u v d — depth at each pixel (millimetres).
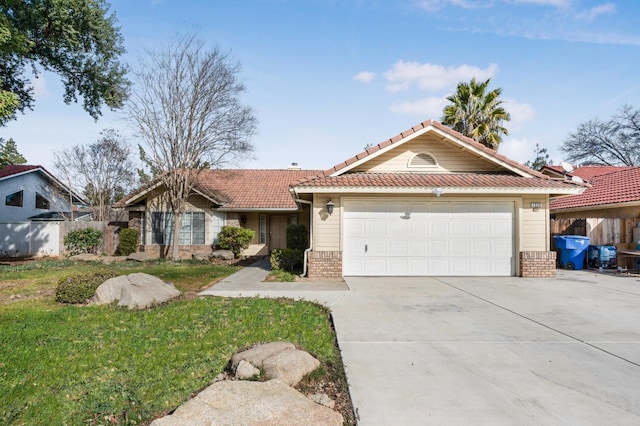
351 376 4367
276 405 3336
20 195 24500
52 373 4398
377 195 12102
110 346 5324
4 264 16688
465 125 24734
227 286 10328
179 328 6223
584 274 12773
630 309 7664
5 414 3508
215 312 7254
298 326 6328
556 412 3574
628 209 14859
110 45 17109
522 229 12164
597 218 15508
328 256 11750
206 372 4453
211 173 22500
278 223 20500
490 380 4277
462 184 11336
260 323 6516
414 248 12156
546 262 11969
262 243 20266
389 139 12594
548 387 4102
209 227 19000
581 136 38344
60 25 14727
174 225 18516
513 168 12375
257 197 19938
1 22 11352
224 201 18812
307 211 19484
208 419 3127
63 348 5211
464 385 4145
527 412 3572
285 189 21078
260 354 4504
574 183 11633
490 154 12391
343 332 6051
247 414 3199
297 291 9539
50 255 21047
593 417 3488
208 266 15578
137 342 5484
